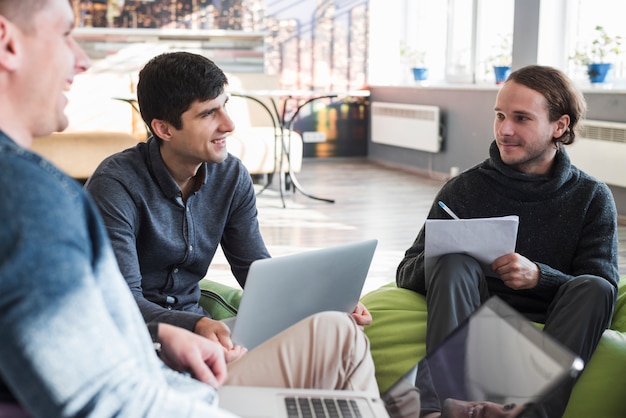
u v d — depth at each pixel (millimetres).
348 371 1412
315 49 8180
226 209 1910
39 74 846
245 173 1947
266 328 1538
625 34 5398
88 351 733
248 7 7867
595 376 1850
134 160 1784
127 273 1703
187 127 1720
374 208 5676
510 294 2047
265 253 2012
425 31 7816
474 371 1344
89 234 807
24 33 833
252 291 1451
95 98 6523
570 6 5801
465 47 7055
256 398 1245
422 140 7320
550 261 2051
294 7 8031
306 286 1548
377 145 8359
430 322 1804
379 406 1259
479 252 1876
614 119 5246
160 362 1036
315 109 8305
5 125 843
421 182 6977
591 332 1744
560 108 1996
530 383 1216
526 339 1271
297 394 1271
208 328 1542
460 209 2109
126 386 763
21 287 698
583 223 2029
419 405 1362
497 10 6605
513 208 2057
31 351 702
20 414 815
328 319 1426
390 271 3943
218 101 1731
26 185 729
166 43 7609
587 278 1789
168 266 1869
